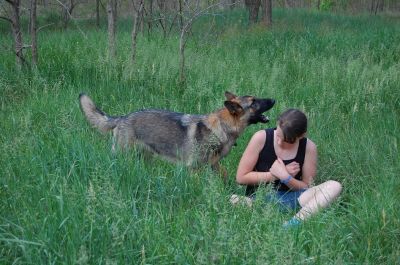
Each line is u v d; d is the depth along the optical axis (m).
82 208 3.49
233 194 4.42
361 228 3.75
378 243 3.61
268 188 3.94
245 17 19.56
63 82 7.41
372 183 4.68
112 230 3.20
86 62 8.20
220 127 4.88
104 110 6.53
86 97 5.29
